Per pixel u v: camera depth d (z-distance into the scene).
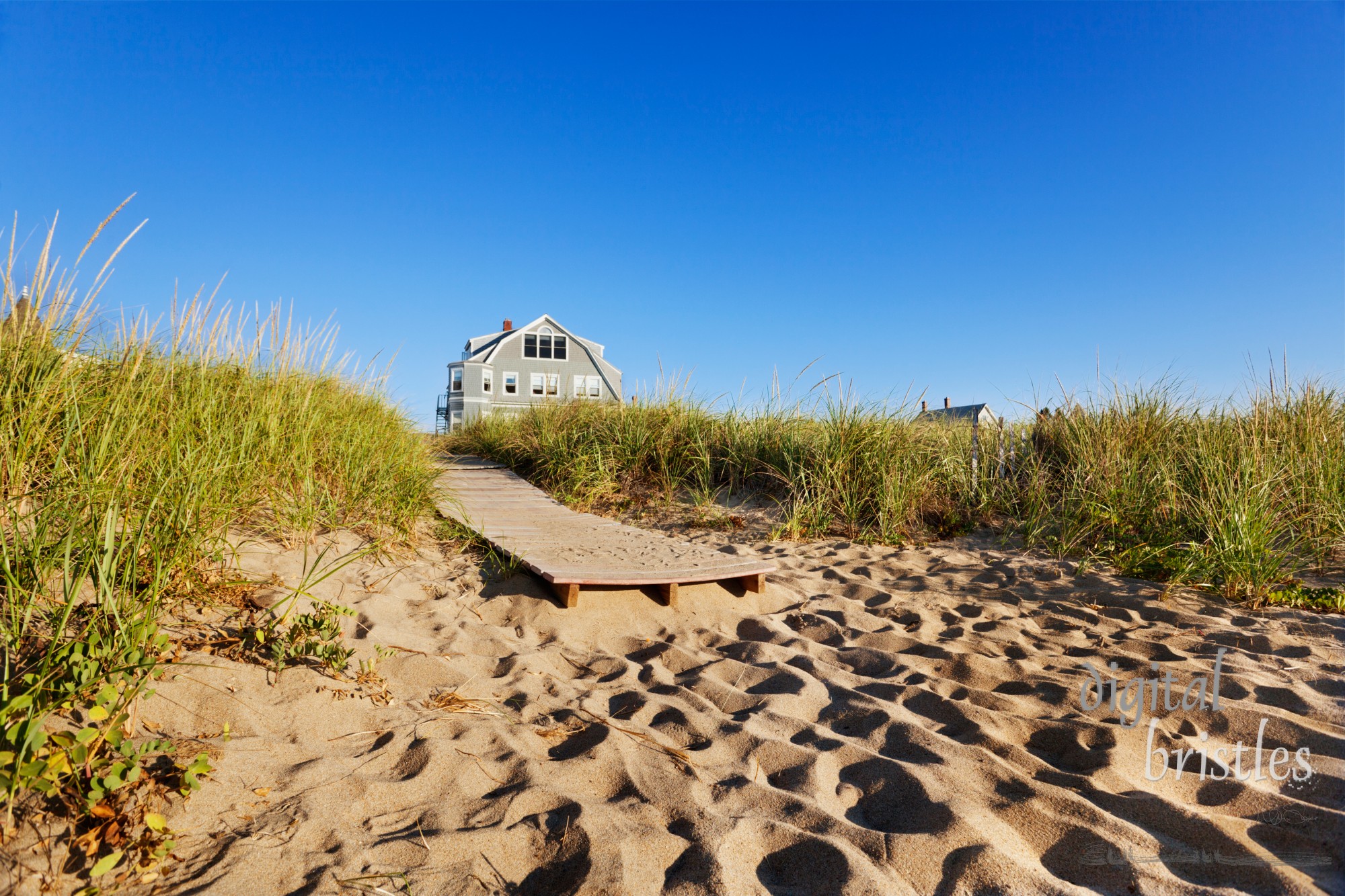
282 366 5.93
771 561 6.28
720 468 9.09
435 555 5.45
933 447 8.45
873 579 5.82
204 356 4.98
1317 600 4.77
